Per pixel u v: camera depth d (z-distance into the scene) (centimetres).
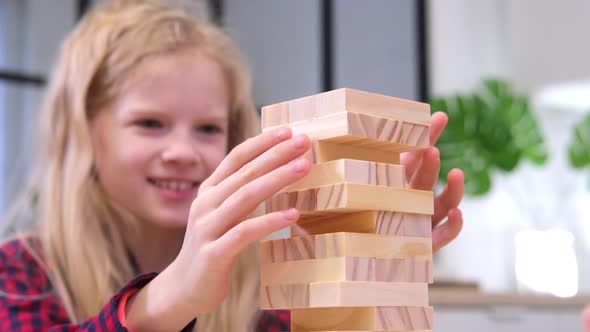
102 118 94
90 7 252
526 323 215
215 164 93
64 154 98
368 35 291
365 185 51
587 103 302
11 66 239
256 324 95
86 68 94
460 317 210
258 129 105
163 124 91
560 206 301
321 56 283
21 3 243
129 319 59
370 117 52
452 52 298
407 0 295
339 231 53
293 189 53
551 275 282
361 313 51
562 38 279
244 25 265
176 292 57
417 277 53
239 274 94
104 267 91
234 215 53
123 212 93
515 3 291
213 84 94
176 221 91
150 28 95
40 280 89
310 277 51
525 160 300
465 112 277
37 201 106
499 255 292
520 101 278
